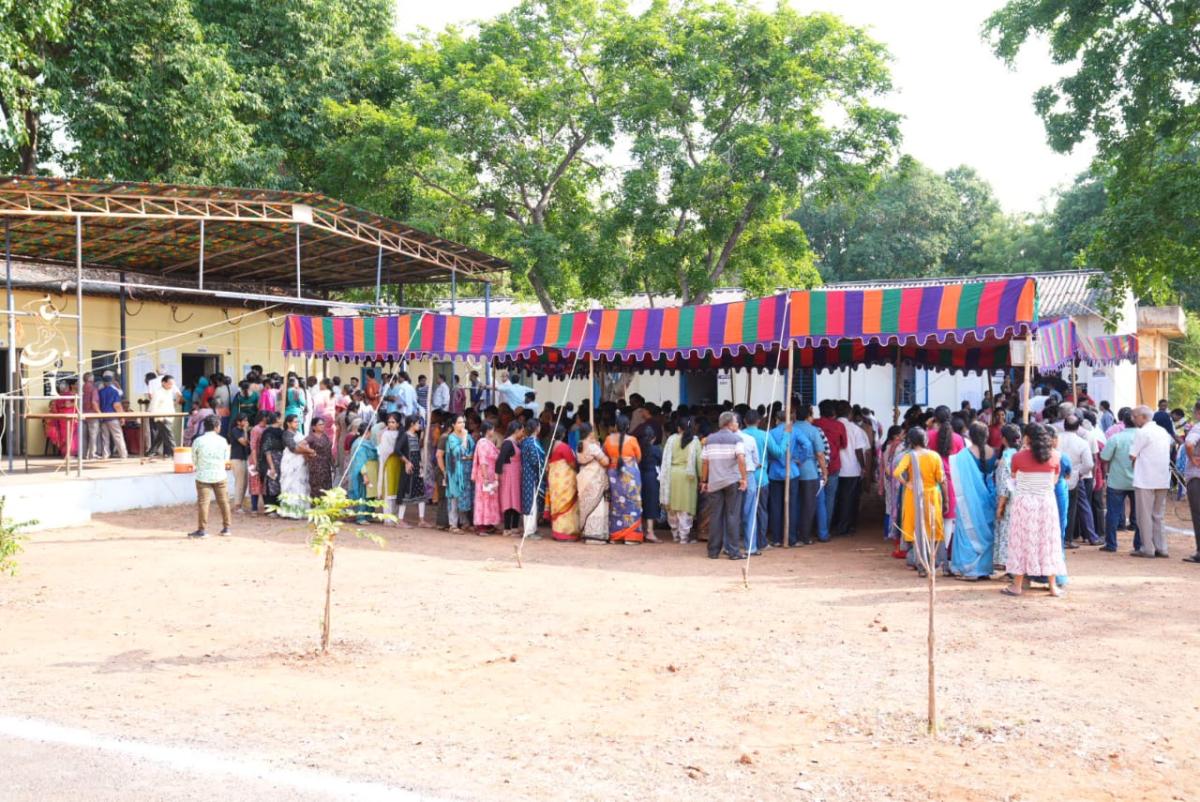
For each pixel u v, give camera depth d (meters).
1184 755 5.72
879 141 25.47
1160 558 12.50
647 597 10.30
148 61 22.05
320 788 5.23
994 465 11.48
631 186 24.73
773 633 8.64
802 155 24.23
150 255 21.19
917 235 54.28
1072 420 12.84
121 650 8.16
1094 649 8.02
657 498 14.58
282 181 25.47
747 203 25.70
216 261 22.33
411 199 26.52
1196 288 44.22
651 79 24.06
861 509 18.19
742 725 6.27
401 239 20.30
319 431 16.06
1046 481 10.05
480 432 15.79
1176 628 8.70
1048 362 15.30
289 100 25.22
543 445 15.91
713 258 27.89
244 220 17.27
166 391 19.39
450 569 12.02
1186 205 20.30
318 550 8.06
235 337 25.30
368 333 16.50
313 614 9.51
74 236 18.72
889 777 5.41
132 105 22.06
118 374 22.09
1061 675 7.30
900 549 12.68
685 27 25.83
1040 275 32.84
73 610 9.67
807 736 6.07
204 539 14.11
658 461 14.70
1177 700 6.70
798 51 25.55
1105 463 13.73
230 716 6.43
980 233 57.06
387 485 15.84
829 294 13.05
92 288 21.30
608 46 25.16
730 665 7.65
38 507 14.84
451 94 24.50
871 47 25.53
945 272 58.94
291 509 15.88
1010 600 9.88
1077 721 6.29
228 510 14.53
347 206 18.22
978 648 8.08
